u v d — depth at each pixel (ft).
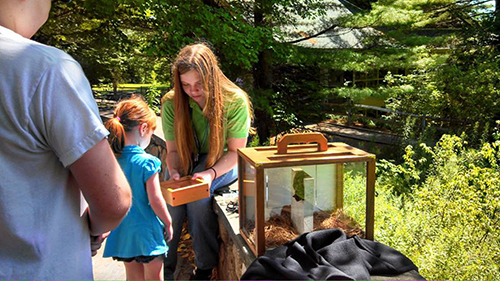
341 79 42.45
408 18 32.30
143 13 26.76
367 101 49.73
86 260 3.74
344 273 4.36
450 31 42.34
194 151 8.93
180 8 24.76
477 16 39.09
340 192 5.76
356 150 6.18
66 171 3.46
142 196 7.45
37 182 3.21
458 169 12.55
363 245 5.18
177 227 8.92
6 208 3.07
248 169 6.10
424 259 6.93
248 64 26.86
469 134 26.76
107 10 24.41
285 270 4.44
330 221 5.80
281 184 5.67
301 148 6.52
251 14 31.94
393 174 17.24
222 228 8.55
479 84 29.73
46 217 3.28
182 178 8.29
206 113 8.16
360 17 33.32
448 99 31.32
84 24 31.35
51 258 3.34
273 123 34.73
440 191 9.80
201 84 7.95
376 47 35.99
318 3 32.94
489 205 8.62
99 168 3.35
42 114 3.05
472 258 6.82
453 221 8.51
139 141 7.68
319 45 37.63
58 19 29.48
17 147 3.05
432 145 25.08
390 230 8.14
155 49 24.97
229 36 25.32
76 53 39.27
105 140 3.41
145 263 7.73
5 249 3.17
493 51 34.86
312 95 36.99
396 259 4.97
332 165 5.71
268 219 5.72
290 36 34.68
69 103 3.15
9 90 2.97
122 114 7.48
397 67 34.60
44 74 3.05
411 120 32.30
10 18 3.35
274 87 37.63
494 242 7.58
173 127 9.09
